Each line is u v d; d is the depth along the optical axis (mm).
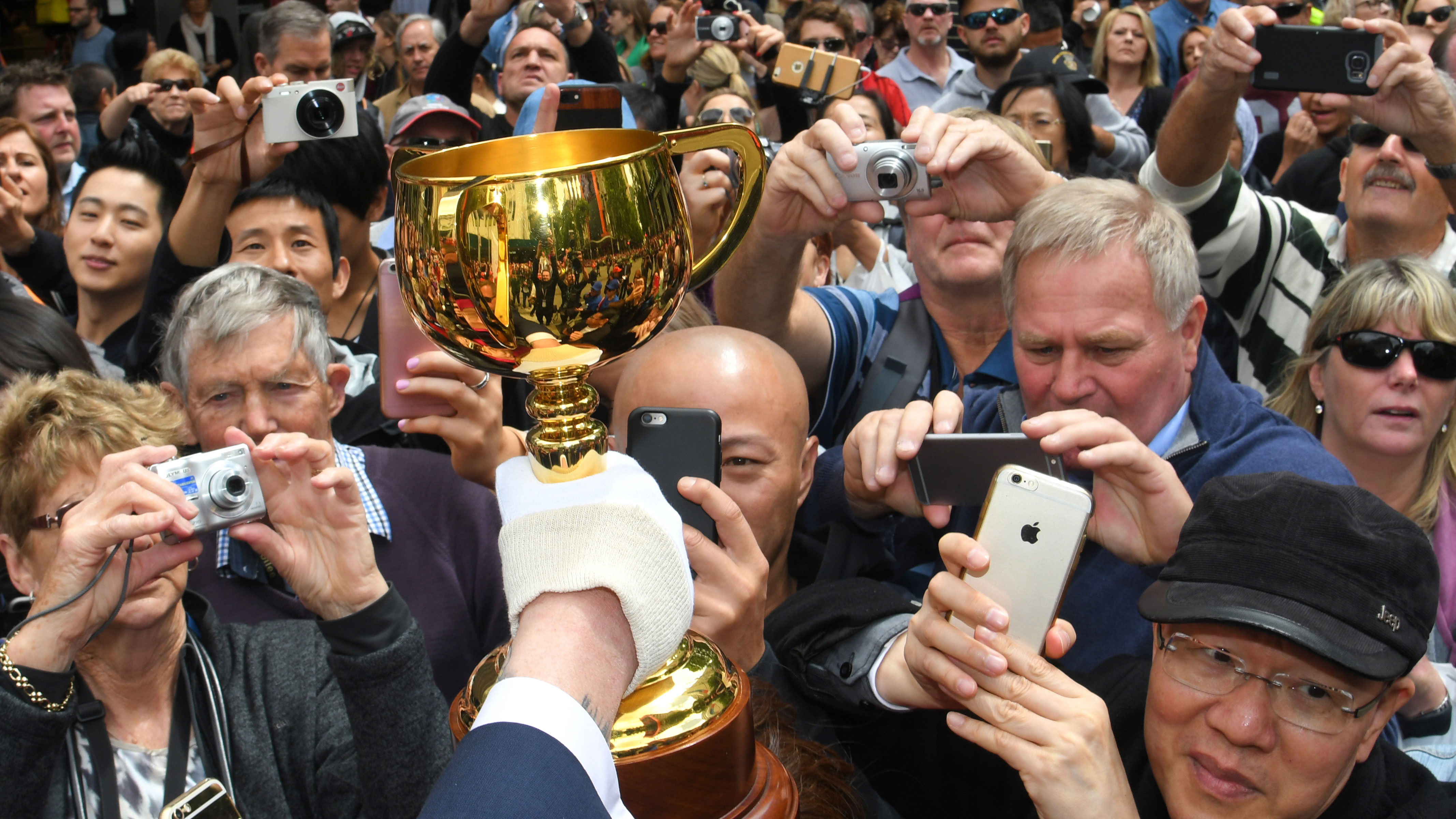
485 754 556
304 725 1468
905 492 1594
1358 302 2105
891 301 2439
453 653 1887
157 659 1428
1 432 1464
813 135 1746
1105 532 1522
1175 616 1131
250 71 5844
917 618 1135
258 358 1827
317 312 1931
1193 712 1174
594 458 670
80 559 1209
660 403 1599
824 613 1390
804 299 2283
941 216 2197
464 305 637
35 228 3637
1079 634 1643
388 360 1749
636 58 6602
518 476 677
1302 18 5195
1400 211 2596
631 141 768
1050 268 1611
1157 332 1601
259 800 1425
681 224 679
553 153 758
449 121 3582
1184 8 6348
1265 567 1115
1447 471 2115
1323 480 1571
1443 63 3070
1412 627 1096
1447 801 1201
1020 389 1783
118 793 1376
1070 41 6949
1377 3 4902
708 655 764
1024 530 1093
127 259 2932
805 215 1846
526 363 664
